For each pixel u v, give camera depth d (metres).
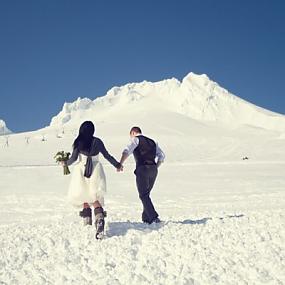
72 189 6.55
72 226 7.04
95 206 6.36
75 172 6.56
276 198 14.59
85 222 6.87
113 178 29.55
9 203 16.22
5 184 26.30
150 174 7.11
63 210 13.36
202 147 136.12
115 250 5.61
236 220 6.86
